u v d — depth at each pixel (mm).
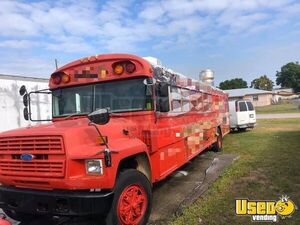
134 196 5059
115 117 5949
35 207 4645
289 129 20016
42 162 4539
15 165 4758
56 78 6516
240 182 7668
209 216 5637
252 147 12938
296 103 68562
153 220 5672
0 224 4312
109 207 4535
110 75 6020
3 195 4938
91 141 4719
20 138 4699
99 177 4441
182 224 5332
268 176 8070
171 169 7027
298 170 8492
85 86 6258
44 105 12125
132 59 5867
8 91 11250
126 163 5387
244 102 20641
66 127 4809
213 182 7773
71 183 4391
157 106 6082
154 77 6113
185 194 7043
